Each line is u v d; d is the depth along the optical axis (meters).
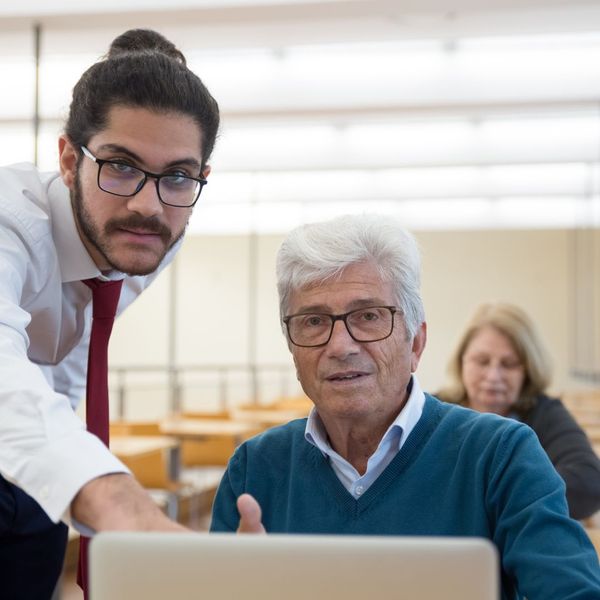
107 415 1.72
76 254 1.64
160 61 1.35
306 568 0.75
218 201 9.66
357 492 1.39
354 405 1.35
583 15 4.83
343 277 1.35
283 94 6.20
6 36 4.89
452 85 6.09
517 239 13.23
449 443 1.38
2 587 1.72
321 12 4.69
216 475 8.19
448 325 13.36
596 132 7.44
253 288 10.91
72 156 1.46
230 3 4.59
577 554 1.19
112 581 0.76
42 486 0.96
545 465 1.32
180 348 14.12
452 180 9.51
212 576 0.76
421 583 0.74
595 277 12.91
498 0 4.61
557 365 12.99
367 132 7.71
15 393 1.05
